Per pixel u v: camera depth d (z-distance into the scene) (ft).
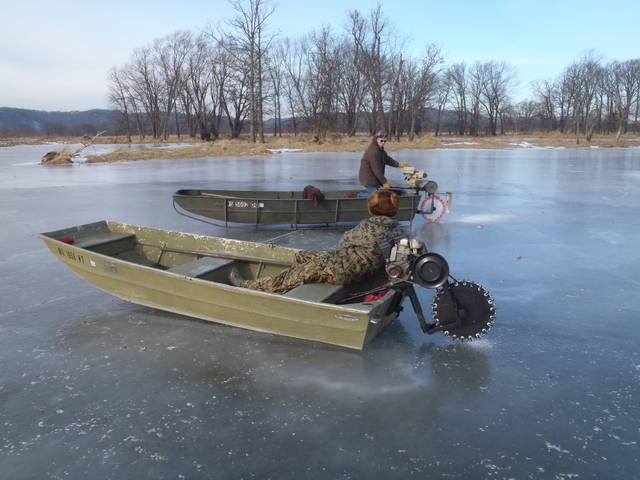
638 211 36.86
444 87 351.25
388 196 14.98
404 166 33.35
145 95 279.69
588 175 66.85
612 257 23.67
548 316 16.42
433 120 401.29
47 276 21.24
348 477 8.87
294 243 28.14
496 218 34.68
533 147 169.27
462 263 22.84
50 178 66.49
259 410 11.02
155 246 20.13
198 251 18.81
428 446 9.75
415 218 35.53
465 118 379.76
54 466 9.22
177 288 15.24
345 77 236.22
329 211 31.89
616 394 11.64
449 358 13.55
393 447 9.72
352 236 14.73
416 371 12.82
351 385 12.11
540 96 386.32
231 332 15.28
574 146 174.19
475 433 10.17
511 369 12.90
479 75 361.92
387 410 11.02
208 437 10.05
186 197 32.12
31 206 41.11
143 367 13.04
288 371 12.83
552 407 11.11
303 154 131.03
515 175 67.41
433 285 13.51
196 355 13.73
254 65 177.99
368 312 12.39
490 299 13.91
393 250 13.85
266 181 61.41
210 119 270.87
